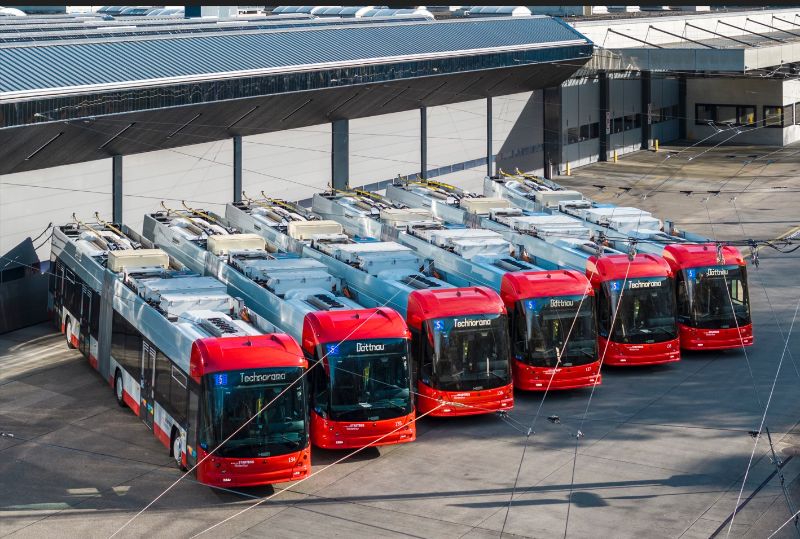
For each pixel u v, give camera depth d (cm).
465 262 3434
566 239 3700
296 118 4525
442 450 2678
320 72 4325
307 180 4753
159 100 3738
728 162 7012
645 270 3262
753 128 7756
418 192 4616
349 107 4722
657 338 3238
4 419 2911
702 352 3484
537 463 2575
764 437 2714
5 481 2489
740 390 3091
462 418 2925
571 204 4231
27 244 3747
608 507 2309
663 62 6506
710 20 7881
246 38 4422
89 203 3919
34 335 3728
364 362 2611
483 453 2650
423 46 4962
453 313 2841
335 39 4725
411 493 2411
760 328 3694
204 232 3766
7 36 3984
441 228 3841
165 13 6538
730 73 7188
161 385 2675
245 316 2836
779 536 2152
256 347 2417
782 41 7162
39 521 2269
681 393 3078
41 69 3572
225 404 2353
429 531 2205
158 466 2592
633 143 7581
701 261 3375
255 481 2359
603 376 3269
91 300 3316
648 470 2514
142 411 2830
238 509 2339
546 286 3061
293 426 2391
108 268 3234
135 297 2938
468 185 5747
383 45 4819
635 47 6825
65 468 2573
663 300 3256
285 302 2986
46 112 3384
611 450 2648
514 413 2952
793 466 2528
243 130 4341
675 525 2211
